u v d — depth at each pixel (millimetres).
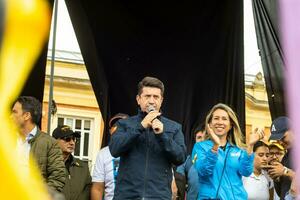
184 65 7848
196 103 7812
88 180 5848
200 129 5938
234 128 4742
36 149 4543
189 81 7812
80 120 16828
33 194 521
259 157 5434
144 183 4102
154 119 4098
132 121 4246
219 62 7766
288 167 5039
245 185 5406
